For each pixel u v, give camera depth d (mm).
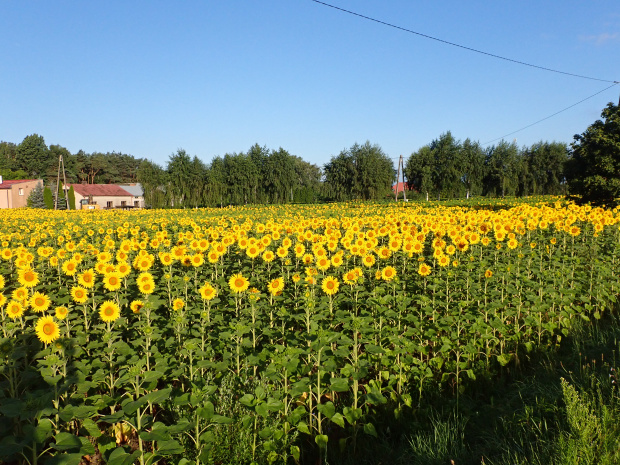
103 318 5191
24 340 5320
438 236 10898
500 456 3861
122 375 4539
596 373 4973
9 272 9742
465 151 67562
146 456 3336
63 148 123688
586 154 24250
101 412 4770
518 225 11469
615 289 8320
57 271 9883
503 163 68562
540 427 4137
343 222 15828
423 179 66188
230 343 5371
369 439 4539
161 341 5902
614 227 12500
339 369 5020
